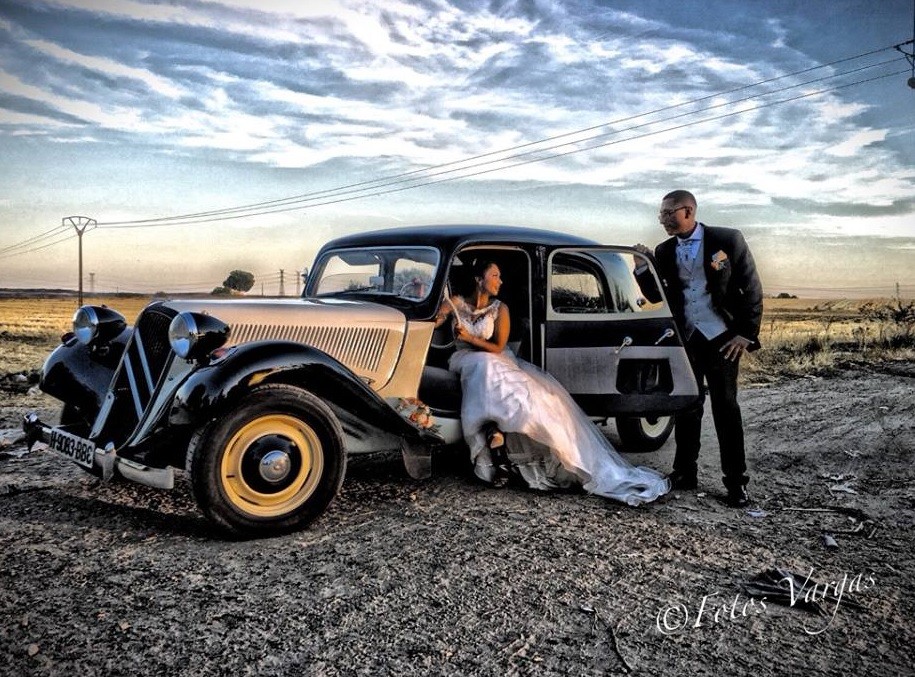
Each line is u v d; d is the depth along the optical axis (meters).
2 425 7.07
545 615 3.07
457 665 2.65
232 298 4.83
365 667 2.62
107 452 3.95
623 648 2.81
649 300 5.29
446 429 4.98
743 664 2.72
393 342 4.91
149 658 2.64
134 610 3.02
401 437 4.56
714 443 7.03
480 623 2.98
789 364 14.17
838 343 18.64
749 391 10.84
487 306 5.14
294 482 4.01
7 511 4.32
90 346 5.07
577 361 5.27
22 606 3.03
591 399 5.28
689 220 4.93
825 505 4.90
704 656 2.77
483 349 5.12
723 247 4.77
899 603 3.32
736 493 4.83
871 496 5.16
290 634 2.85
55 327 33.88
